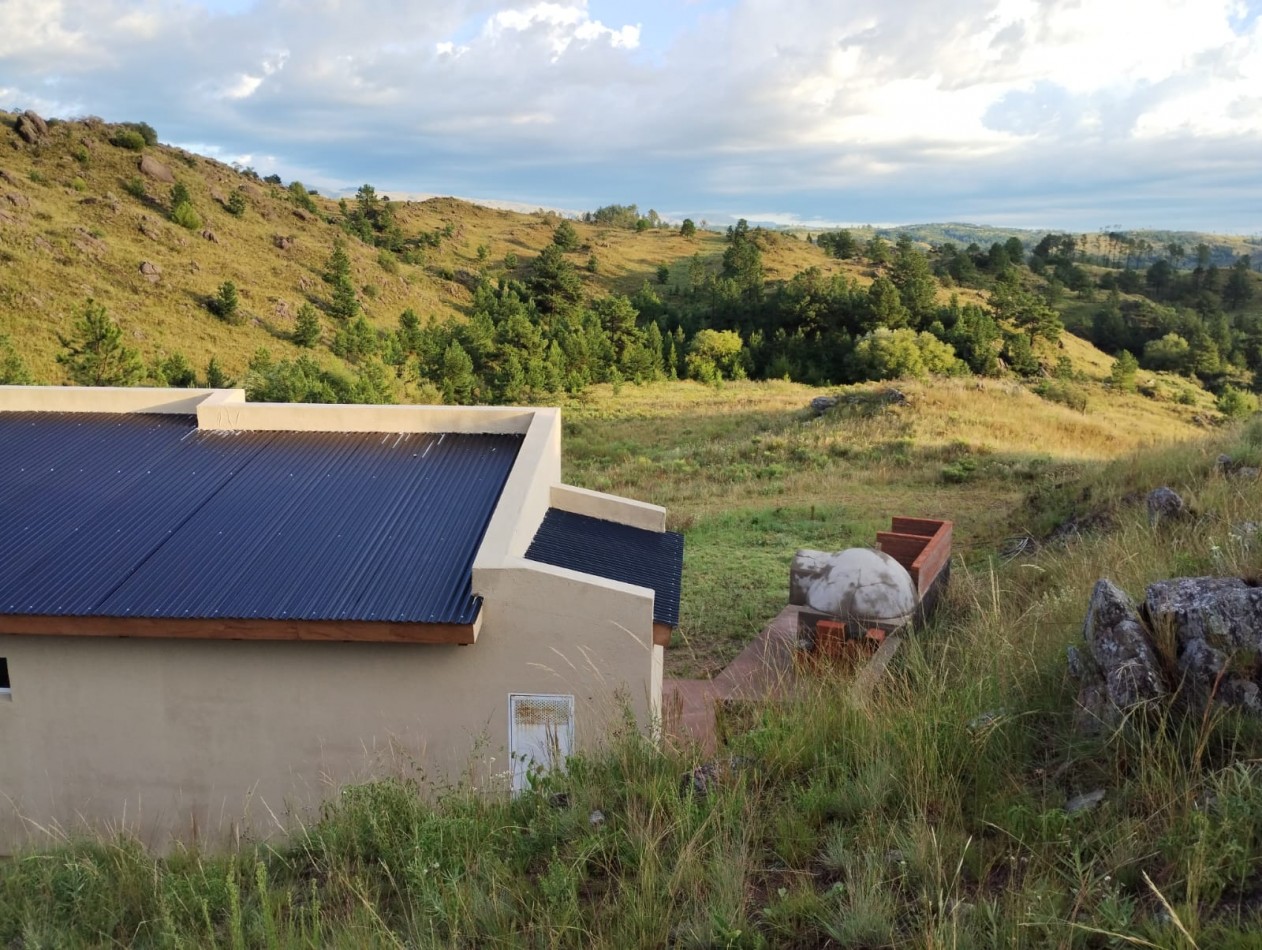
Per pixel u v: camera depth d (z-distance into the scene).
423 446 10.33
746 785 4.27
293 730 7.02
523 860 4.05
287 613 6.65
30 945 3.83
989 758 4.03
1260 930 2.50
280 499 8.77
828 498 18.67
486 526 8.27
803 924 3.17
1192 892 2.71
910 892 3.23
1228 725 3.62
